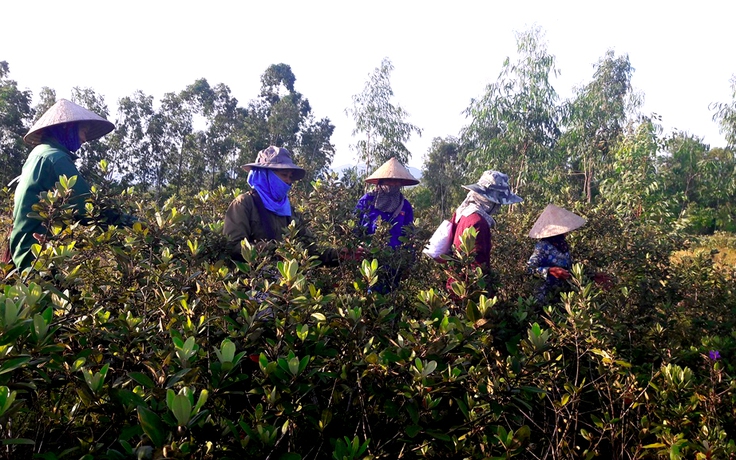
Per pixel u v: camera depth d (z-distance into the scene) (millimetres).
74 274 2170
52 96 31375
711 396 2410
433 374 1855
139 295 2246
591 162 16828
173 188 34000
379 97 18156
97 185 3168
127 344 1888
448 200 37250
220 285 2301
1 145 29859
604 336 2834
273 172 3229
